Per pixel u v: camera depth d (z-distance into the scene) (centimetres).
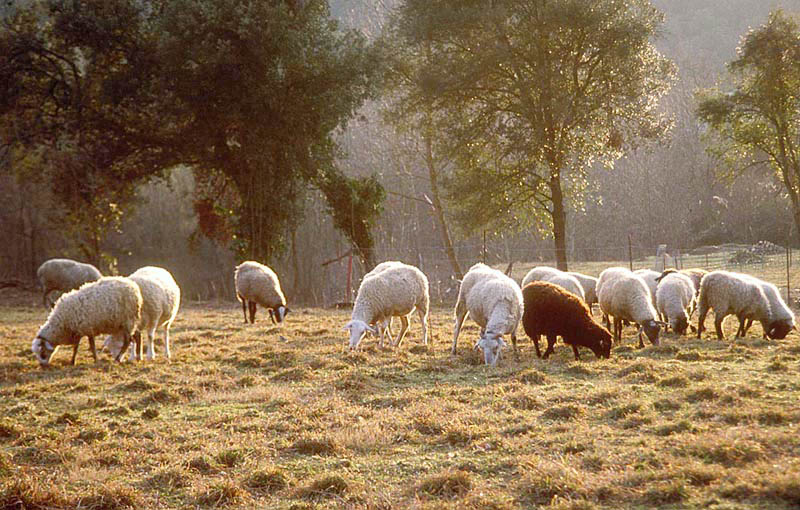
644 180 6200
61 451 902
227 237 4316
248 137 3422
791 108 3453
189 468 830
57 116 3634
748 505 591
